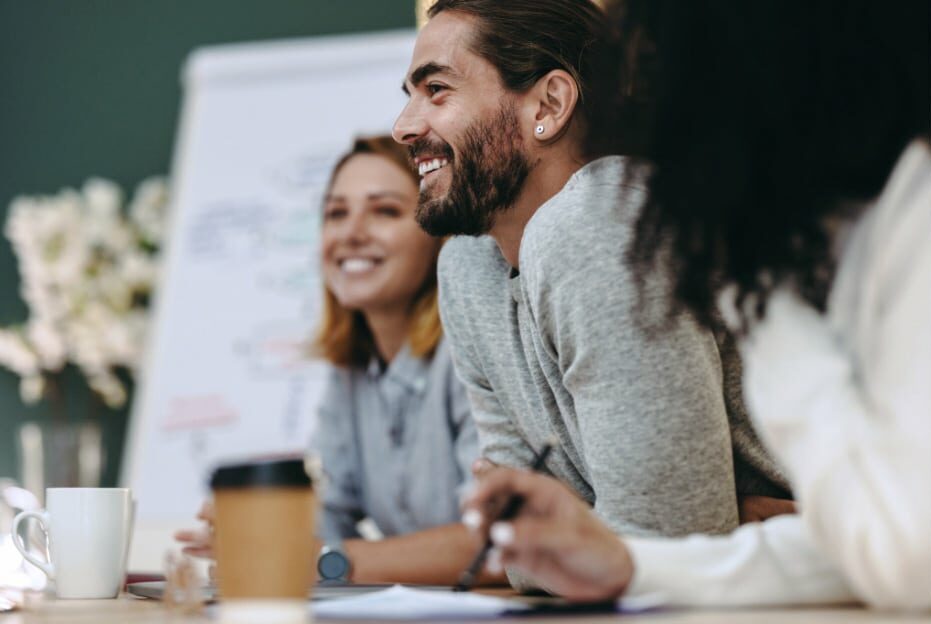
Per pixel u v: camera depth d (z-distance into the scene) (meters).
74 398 4.01
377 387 2.55
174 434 3.58
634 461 1.12
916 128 0.87
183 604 0.94
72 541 1.19
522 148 1.33
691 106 0.89
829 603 0.91
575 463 1.36
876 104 0.86
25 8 4.39
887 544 0.78
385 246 2.51
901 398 0.80
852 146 0.86
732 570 0.90
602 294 1.14
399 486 2.49
